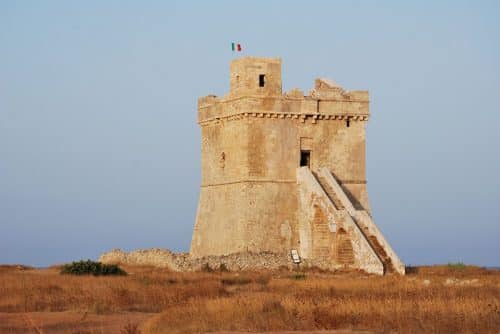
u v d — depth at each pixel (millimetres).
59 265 150375
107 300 90875
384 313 72750
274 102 140250
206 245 149000
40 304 89688
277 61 140875
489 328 66938
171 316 74062
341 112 144875
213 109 146875
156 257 143875
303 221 139500
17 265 152375
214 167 147750
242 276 115875
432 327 67500
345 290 93375
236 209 140500
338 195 136500
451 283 102875
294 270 128000
